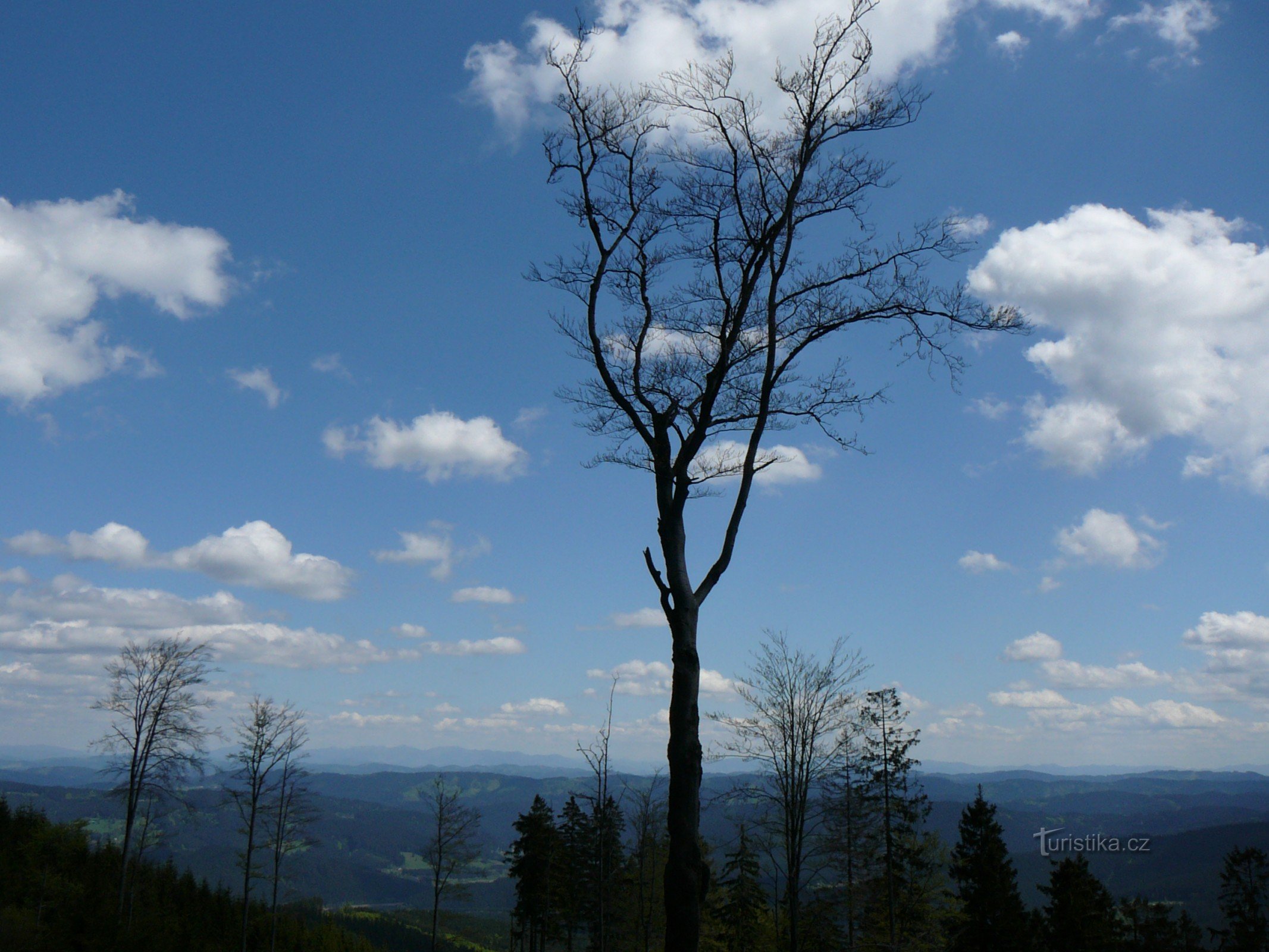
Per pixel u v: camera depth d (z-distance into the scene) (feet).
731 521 34.58
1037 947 131.85
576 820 169.17
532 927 169.58
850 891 102.73
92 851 179.93
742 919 124.67
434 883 161.89
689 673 31.78
